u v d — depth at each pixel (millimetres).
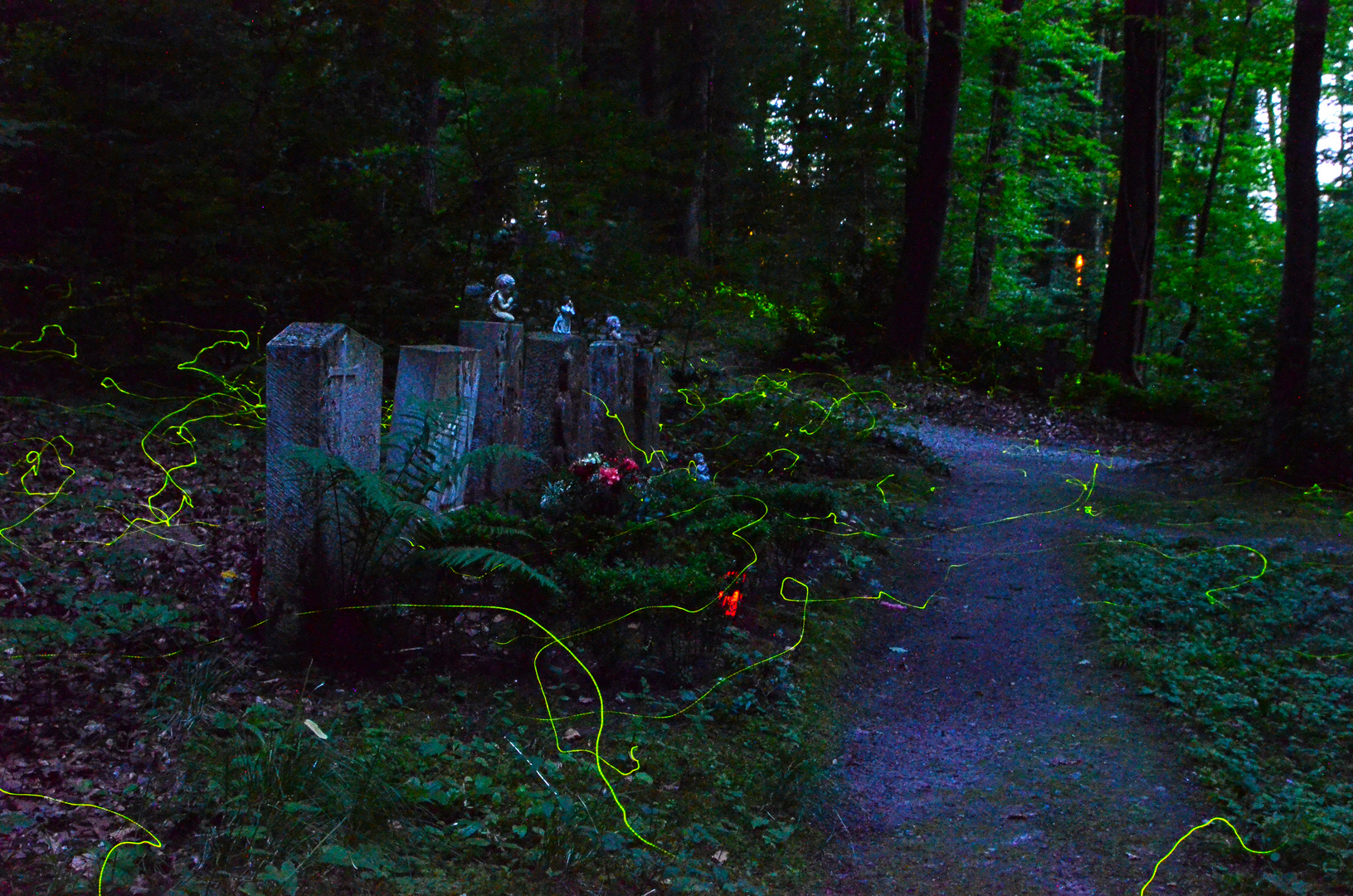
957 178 28641
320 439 5246
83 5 10336
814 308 23672
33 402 8977
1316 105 13523
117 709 4355
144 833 3416
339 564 5316
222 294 10562
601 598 5469
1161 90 21438
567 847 3844
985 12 27344
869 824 4672
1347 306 15484
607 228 13820
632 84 33062
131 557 6223
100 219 10562
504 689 5301
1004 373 22594
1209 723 5699
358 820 3721
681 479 8375
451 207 12062
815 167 27047
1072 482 14180
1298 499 12812
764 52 31234
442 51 11805
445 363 6629
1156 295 24188
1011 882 4152
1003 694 6422
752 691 5723
